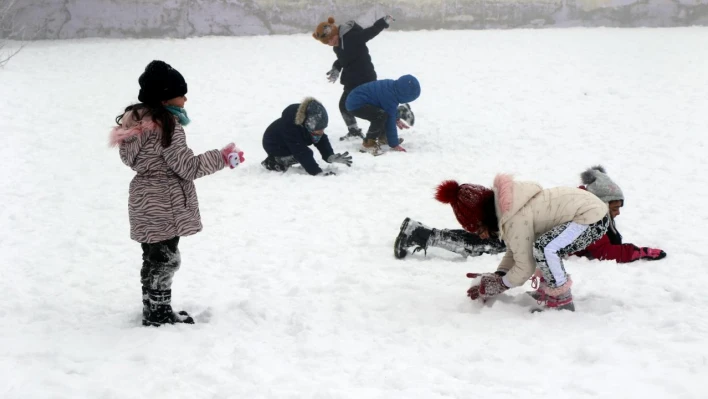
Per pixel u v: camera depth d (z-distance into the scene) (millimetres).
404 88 8766
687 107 11008
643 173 7652
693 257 5168
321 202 6992
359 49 9516
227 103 12391
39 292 4957
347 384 3463
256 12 19688
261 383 3471
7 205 7137
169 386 3436
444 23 20188
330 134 10406
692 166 7871
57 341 4008
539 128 10203
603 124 10242
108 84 13750
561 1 20094
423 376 3492
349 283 4965
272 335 4117
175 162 4008
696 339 3770
